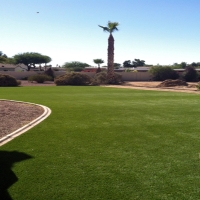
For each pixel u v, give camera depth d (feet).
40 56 262.06
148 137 24.23
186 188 14.01
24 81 143.23
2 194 13.37
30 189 13.88
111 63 126.00
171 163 17.63
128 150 20.39
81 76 118.52
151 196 13.15
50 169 16.55
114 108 42.37
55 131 26.45
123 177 15.37
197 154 19.49
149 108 42.50
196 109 41.27
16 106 43.16
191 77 154.81
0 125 29.37
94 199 12.89
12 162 17.76
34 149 20.59
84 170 16.40
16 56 260.01
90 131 26.48
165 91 80.02
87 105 45.98
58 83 117.29
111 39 125.59
